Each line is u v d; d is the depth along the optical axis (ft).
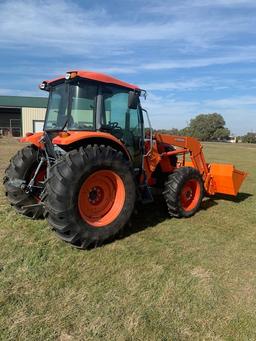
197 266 13.51
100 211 15.28
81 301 10.77
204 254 14.73
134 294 11.28
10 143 82.12
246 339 9.40
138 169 18.38
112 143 15.81
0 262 13.14
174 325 9.82
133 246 15.23
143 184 18.66
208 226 18.65
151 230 17.53
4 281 11.77
